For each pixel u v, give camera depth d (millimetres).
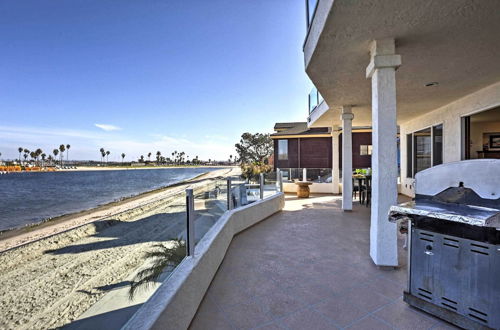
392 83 2803
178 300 1812
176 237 2668
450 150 5832
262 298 2393
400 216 2232
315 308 2209
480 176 2068
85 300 2223
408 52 3082
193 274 2143
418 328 1896
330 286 2613
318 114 7824
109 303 2189
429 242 2037
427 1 2053
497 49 3000
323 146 16109
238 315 2125
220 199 4094
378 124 2850
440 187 2324
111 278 2631
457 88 4645
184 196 2455
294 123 21141
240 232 4746
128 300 2232
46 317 1930
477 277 1750
